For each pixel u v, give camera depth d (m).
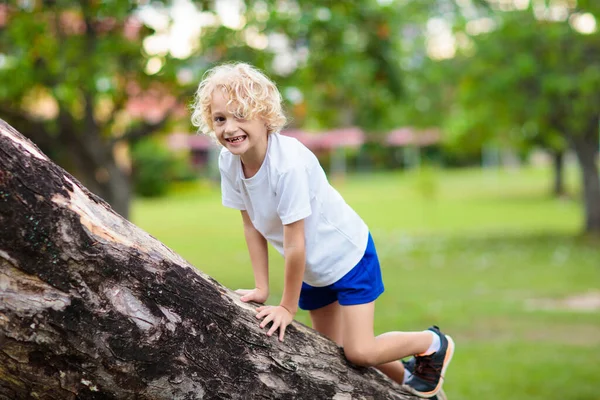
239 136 2.21
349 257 2.47
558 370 5.91
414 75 12.83
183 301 1.94
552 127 15.48
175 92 8.74
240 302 2.16
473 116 16.42
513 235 16.25
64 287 1.74
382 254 13.59
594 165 16.25
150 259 1.90
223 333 2.03
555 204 24.50
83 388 1.81
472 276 11.00
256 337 2.11
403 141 41.00
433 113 19.22
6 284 1.70
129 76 8.55
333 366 2.32
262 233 2.54
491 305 8.67
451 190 31.41
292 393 2.14
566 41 13.50
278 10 8.66
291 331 2.26
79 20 8.64
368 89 9.89
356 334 2.43
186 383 1.92
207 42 8.30
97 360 1.79
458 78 14.70
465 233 16.97
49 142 8.70
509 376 5.79
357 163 43.12
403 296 9.38
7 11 7.88
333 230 2.46
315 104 10.21
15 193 1.68
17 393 1.80
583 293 9.43
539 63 13.70
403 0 11.91
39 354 1.75
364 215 21.50
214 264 12.31
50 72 7.45
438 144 42.72
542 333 7.30
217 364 1.99
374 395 2.36
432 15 13.64
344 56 8.96
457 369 6.03
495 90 13.80
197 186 32.00
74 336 1.76
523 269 11.57
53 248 1.73
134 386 1.85
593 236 15.41
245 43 8.36
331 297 2.75
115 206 9.01
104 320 1.79
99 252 1.79
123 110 9.27
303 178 2.30
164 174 29.88
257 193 2.38
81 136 8.74
